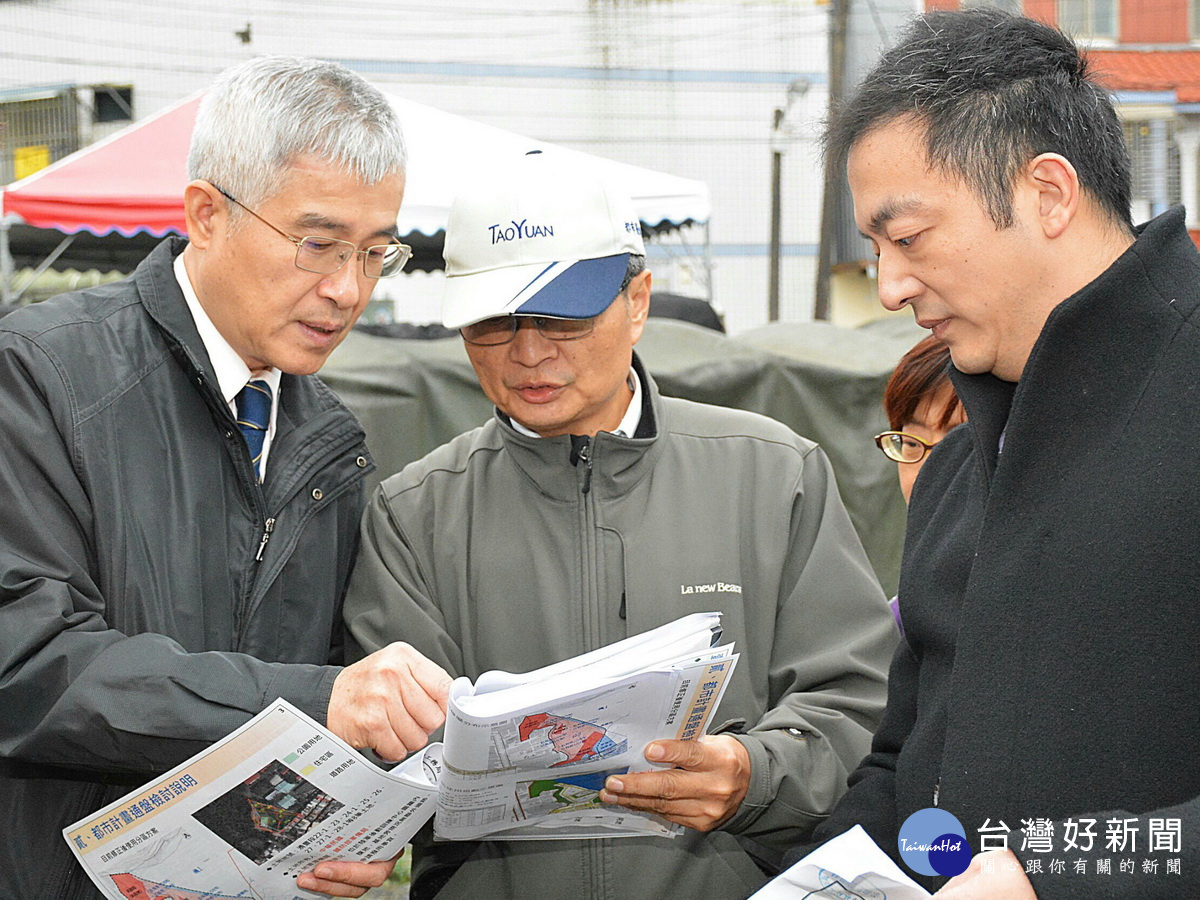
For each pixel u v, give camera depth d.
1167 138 10.95
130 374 1.89
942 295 1.50
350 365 5.41
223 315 1.91
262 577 1.92
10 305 5.62
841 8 11.97
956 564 1.67
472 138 8.08
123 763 1.71
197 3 13.30
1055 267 1.46
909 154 1.47
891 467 5.88
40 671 1.69
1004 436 1.49
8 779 1.81
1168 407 1.36
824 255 12.10
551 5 13.48
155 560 1.83
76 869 1.81
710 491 2.13
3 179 13.38
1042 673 1.40
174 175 7.63
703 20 13.55
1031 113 1.44
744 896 2.06
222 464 1.93
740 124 13.59
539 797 1.74
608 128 13.53
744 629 2.07
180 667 1.70
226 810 1.62
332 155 1.81
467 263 2.02
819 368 5.87
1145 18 11.21
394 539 2.15
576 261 1.97
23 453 1.78
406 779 1.64
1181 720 1.32
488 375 2.05
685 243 10.88
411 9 13.37
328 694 1.69
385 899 4.34
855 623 2.07
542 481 2.11
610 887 1.99
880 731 1.88
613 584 2.07
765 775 1.84
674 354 5.83
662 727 1.67
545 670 1.60
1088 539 1.38
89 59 13.33
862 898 1.46
